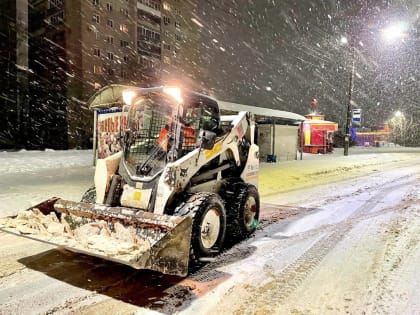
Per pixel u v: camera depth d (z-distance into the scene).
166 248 3.32
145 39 42.75
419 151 28.42
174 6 47.38
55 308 3.14
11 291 3.47
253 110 16.39
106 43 37.75
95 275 3.85
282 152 18.36
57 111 35.94
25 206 6.88
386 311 3.08
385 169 14.88
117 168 4.50
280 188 9.98
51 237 3.81
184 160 4.16
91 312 3.07
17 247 4.71
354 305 3.19
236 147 5.31
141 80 42.34
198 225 3.96
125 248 3.36
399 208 7.25
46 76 36.66
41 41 37.03
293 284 3.63
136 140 4.50
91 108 13.43
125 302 3.26
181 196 4.25
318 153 24.78
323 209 7.23
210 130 4.98
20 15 34.41
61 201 4.42
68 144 34.97
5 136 34.09
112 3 38.16
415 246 4.80
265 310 3.11
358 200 8.20
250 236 5.30
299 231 5.58
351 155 22.23
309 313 3.06
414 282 3.66
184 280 3.73
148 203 4.01
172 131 4.25
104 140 13.22
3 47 34.47
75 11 35.16
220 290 3.50
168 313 3.06
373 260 4.29
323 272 3.94
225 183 5.38
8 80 34.53
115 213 3.89
